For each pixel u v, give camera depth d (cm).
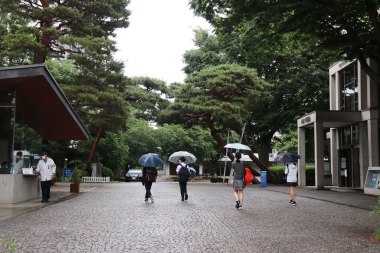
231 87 3531
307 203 1834
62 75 3994
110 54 3366
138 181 5066
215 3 1998
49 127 2256
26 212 1408
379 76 2003
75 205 1659
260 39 2091
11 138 1716
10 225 1120
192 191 2545
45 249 816
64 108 1967
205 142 6347
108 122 3444
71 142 4559
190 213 1410
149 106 4700
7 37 2817
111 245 863
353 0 1845
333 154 3425
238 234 1005
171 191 2538
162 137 6066
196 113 3844
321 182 2902
